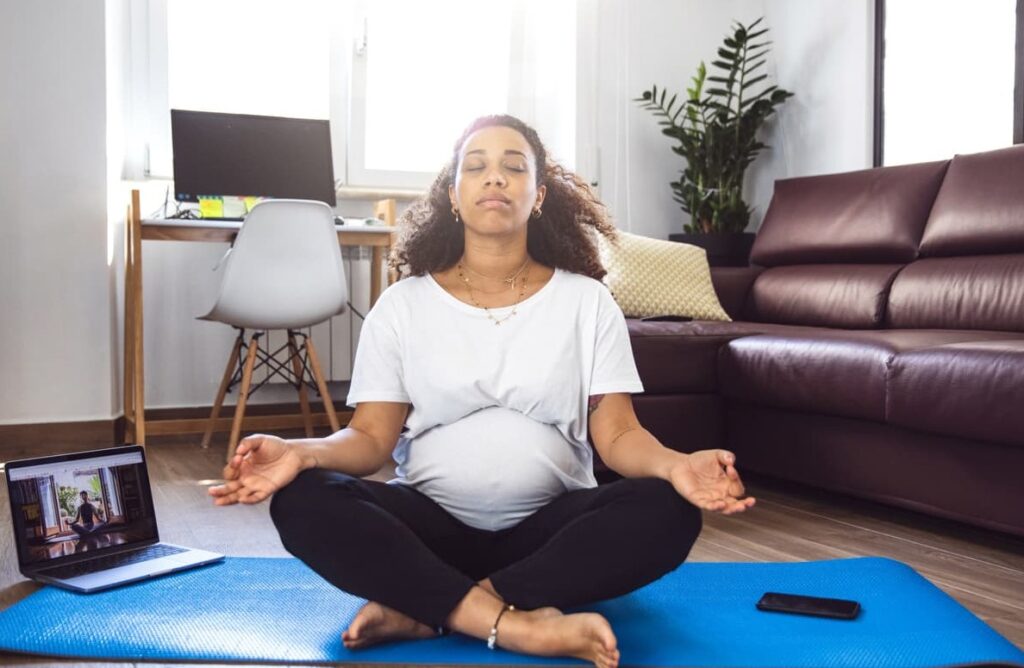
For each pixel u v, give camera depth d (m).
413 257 1.67
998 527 2.20
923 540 2.28
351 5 4.28
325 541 1.35
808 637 1.45
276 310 3.36
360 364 1.62
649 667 1.34
